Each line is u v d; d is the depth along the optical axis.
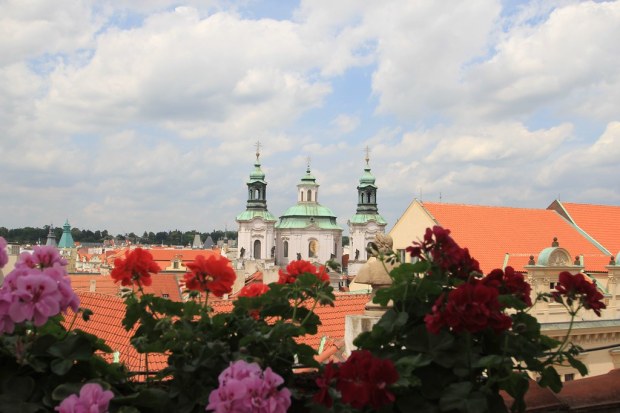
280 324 6.29
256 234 192.88
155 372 6.30
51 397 5.46
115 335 25.30
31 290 5.36
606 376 8.57
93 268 182.00
